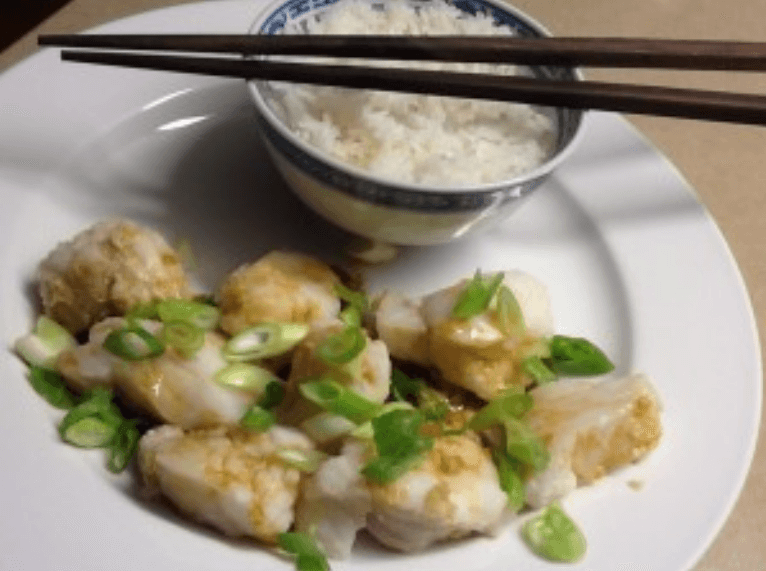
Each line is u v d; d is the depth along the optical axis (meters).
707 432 0.34
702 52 0.32
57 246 0.34
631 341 0.37
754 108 0.33
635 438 0.32
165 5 0.47
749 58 0.32
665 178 0.41
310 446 0.31
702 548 0.31
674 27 0.52
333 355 0.31
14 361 0.31
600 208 0.40
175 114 0.40
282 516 0.29
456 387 0.34
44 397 0.31
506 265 0.39
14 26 0.50
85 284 0.32
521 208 0.41
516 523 0.31
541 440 0.31
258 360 0.33
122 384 0.31
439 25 0.39
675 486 0.32
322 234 0.39
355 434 0.30
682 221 0.40
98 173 0.38
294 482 0.29
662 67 0.33
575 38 0.33
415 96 0.37
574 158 0.42
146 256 0.33
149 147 0.39
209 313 0.33
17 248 0.34
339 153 0.35
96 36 0.35
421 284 0.38
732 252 0.43
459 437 0.31
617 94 0.33
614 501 0.32
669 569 0.30
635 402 0.32
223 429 0.31
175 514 0.30
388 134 0.35
